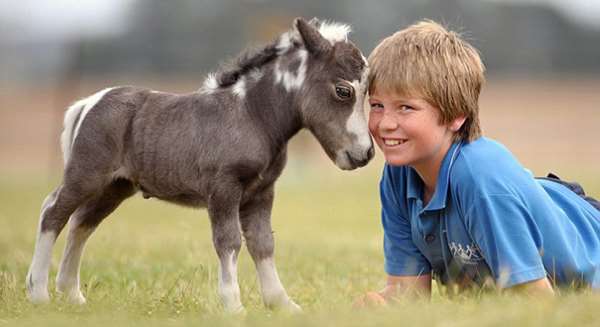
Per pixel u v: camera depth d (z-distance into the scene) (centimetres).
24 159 5900
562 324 761
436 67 901
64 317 906
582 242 948
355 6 7556
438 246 958
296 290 1171
